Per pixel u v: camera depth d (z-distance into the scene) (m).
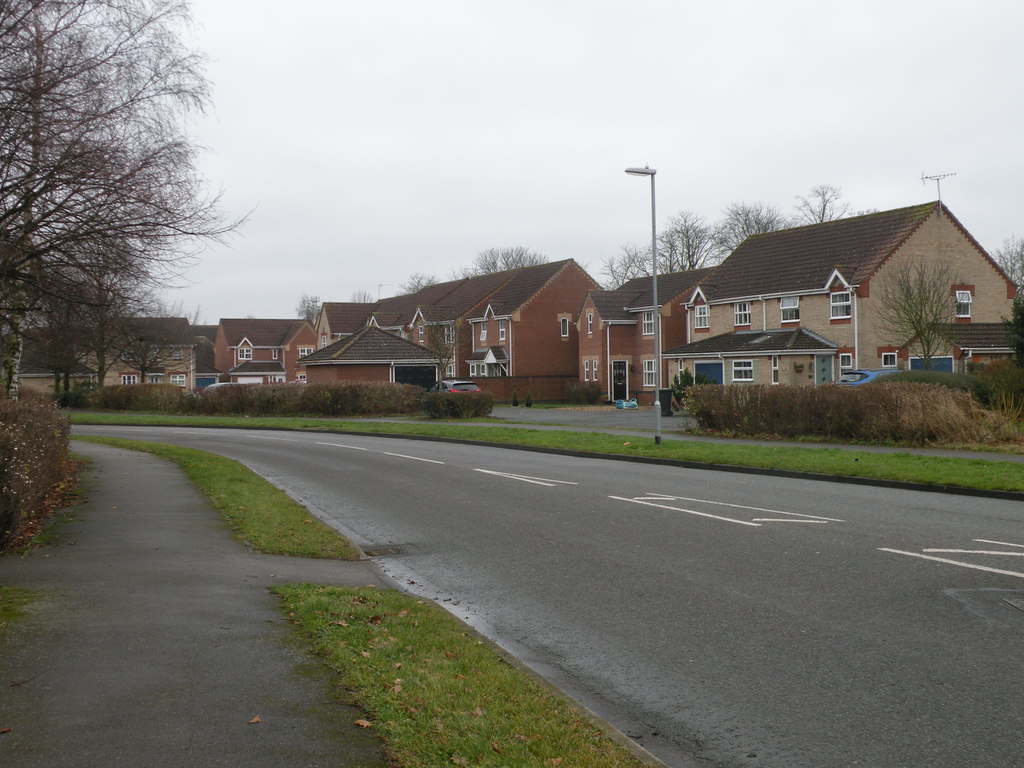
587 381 61.56
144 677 5.78
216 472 18.86
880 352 41.97
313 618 7.28
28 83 12.11
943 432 21.83
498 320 68.75
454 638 6.96
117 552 10.27
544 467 20.39
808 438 24.33
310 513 14.01
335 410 45.56
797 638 6.95
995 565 9.11
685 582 8.91
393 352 55.25
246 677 5.81
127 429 39.56
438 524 13.14
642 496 15.04
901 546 10.17
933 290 37.09
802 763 4.82
